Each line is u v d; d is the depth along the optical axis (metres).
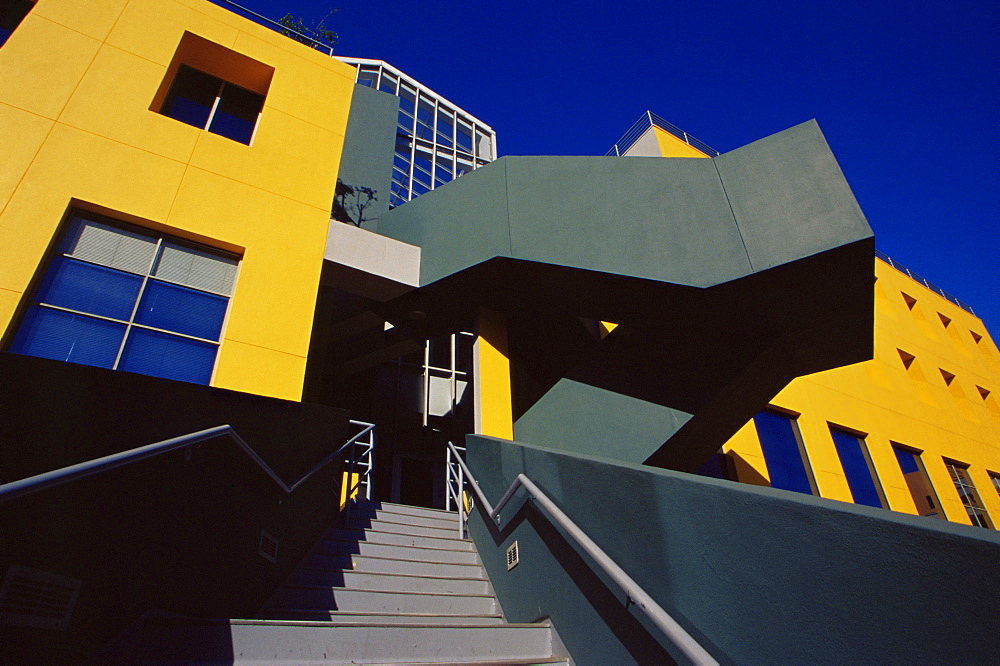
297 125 7.97
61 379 2.64
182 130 6.92
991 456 17.75
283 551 4.54
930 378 18.05
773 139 6.85
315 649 2.95
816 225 6.05
